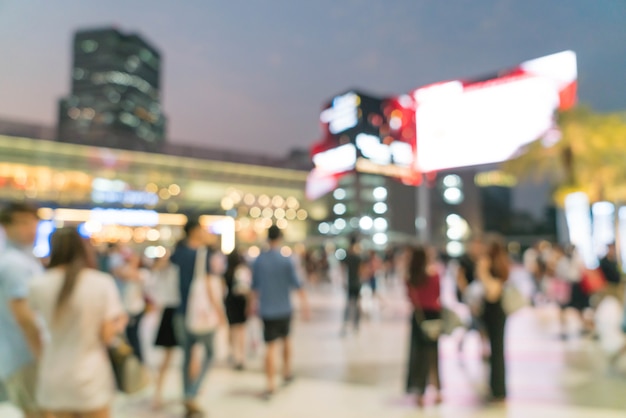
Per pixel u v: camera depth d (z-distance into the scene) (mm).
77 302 2814
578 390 6301
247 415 5426
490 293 5914
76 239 2990
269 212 74812
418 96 52469
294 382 6840
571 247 10570
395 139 86750
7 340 3260
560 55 42938
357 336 10641
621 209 28141
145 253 24266
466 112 49125
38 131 54406
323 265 28109
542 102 44062
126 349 3141
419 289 5805
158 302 5824
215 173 68688
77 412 2777
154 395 6172
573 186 28656
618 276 10195
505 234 81062
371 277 15367
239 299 7758
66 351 2797
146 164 61719
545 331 10766
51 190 51500
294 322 12836
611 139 28141
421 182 52000
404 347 9391
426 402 5871
